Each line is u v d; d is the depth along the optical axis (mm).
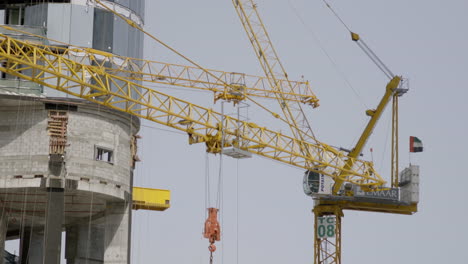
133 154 115188
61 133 106000
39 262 127625
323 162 140500
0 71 102188
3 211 112812
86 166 106875
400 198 157000
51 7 109688
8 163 105812
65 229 127562
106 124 109750
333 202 154375
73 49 107562
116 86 107562
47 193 104875
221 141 120500
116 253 113125
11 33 107500
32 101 106000
